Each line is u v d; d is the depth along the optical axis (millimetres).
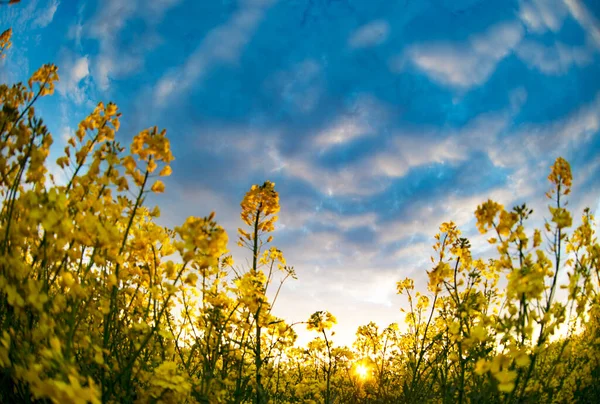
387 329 5066
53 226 1628
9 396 1865
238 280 2789
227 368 2982
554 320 2068
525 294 1931
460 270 3264
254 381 3031
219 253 1904
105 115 2145
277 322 3025
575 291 2088
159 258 2334
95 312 2029
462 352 2508
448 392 2738
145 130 1987
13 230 1692
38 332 1616
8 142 1857
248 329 2865
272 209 3992
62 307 1689
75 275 1894
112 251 1901
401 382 4719
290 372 4785
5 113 1923
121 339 2400
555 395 2932
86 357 1890
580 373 3047
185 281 1955
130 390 2051
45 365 1549
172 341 2652
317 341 4012
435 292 3160
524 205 2189
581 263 2373
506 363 1868
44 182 1830
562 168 2328
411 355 4477
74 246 1822
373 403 4348
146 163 1963
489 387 2121
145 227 2412
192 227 1869
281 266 3695
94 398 1426
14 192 1769
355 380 4766
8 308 1830
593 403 3029
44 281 1756
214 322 2691
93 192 1922
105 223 1806
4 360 1562
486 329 2084
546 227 2154
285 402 4223
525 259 2059
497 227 2199
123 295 2529
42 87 2340
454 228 3727
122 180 1945
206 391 2355
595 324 3086
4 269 1663
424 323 4703
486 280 3725
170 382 2072
